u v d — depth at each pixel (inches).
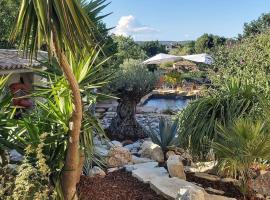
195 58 1326.3
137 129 473.1
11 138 234.4
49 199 212.5
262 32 442.3
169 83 1186.6
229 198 251.3
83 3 281.7
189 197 218.4
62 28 162.7
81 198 244.7
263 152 244.7
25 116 245.1
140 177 284.0
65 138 223.8
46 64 250.2
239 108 290.2
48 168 209.0
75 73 231.8
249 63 408.2
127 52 1827.0
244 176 256.7
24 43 170.2
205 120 299.9
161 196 255.1
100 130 247.6
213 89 396.2
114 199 248.8
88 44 175.3
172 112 679.1
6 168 219.0
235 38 549.0
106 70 266.2
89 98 233.0
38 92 235.0
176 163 287.0
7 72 457.1
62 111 223.3
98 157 318.3
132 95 463.5
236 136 253.3
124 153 329.7
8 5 932.6
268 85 366.9
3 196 203.2
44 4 159.6
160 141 372.2
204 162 308.3
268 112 273.9
